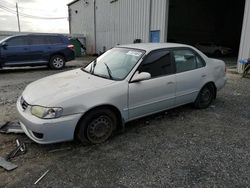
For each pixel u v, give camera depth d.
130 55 4.19
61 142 3.45
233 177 2.75
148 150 3.38
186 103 4.80
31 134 3.28
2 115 4.73
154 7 12.97
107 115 3.57
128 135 3.87
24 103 3.42
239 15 23.14
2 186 2.60
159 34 12.80
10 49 10.30
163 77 4.19
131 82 3.76
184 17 22.44
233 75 9.61
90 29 22.25
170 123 4.38
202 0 23.03
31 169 2.92
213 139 3.73
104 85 3.56
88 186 2.61
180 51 4.60
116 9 17.17
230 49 20.33
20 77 9.41
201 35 23.97
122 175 2.80
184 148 3.44
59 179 2.73
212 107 5.30
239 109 5.19
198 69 4.84
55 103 3.12
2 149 3.39
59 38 11.78
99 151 3.36
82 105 3.25
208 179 2.72
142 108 3.97
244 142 3.64
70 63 14.95
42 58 11.21
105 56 4.60
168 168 2.94
